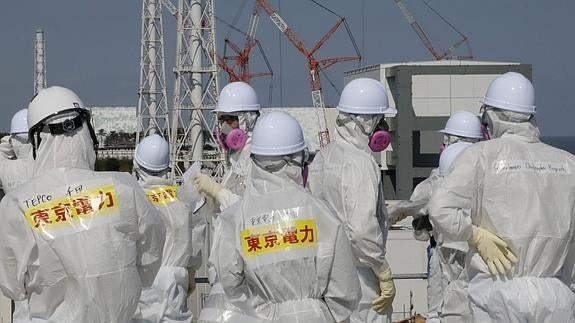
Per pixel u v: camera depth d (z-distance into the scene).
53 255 5.74
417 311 14.50
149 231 6.07
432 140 52.50
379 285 8.13
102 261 5.78
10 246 5.82
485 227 6.97
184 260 9.55
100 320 5.80
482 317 6.99
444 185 6.90
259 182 6.20
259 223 6.05
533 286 6.79
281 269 5.99
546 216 6.82
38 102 6.03
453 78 52.34
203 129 50.06
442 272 10.07
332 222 6.04
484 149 6.93
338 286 6.07
